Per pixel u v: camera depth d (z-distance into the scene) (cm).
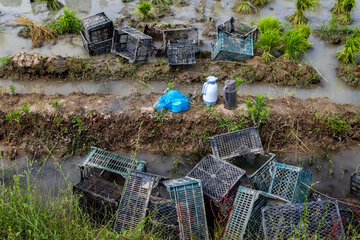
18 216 416
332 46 1091
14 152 736
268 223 464
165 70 941
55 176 692
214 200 549
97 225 545
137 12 1261
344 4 1184
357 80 930
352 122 771
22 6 1308
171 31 1030
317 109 795
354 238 449
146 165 709
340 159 735
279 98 841
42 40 1089
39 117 768
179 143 764
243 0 1282
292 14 1222
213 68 958
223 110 779
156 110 779
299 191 573
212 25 1173
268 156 662
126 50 1017
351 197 652
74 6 1305
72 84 924
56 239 396
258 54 1016
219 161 611
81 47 1062
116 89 906
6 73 941
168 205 538
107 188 593
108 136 762
